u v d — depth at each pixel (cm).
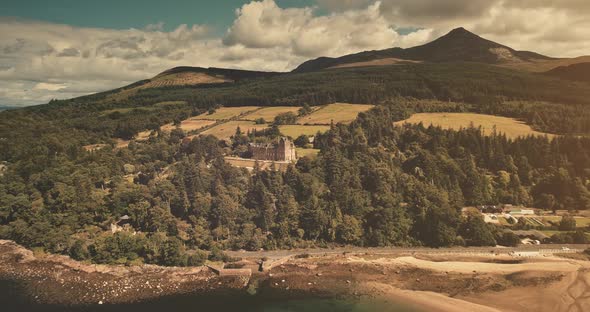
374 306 12925
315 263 16050
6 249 17100
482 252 16738
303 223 18350
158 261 16000
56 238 16850
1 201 18625
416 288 14088
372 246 17712
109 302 13188
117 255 15975
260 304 13112
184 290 14062
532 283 14050
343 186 19400
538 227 18500
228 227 17988
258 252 17112
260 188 18875
